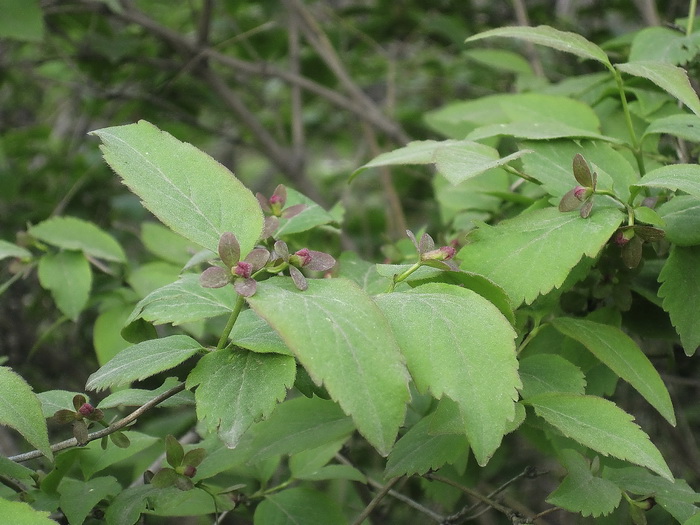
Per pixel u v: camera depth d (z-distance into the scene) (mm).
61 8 975
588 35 994
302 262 427
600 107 639
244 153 1610
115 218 1013
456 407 450
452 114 692
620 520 521
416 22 1129
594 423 443
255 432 537
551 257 468
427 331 423
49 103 1328
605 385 535
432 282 461
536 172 506
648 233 475
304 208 530
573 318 499
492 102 697
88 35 1023
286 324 401
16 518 414
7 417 431
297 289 419
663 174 473
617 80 535
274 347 426
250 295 409
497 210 610
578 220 476
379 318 411
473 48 1101
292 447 520
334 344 402
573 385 476
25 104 1299
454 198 618
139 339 486
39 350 912
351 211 1249
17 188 997
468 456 580
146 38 1119
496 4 1104
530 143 519
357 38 1203
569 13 1132
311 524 546
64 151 1121
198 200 435
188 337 450
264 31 1173
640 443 437
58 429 846
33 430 433
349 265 542
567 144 519
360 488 731
